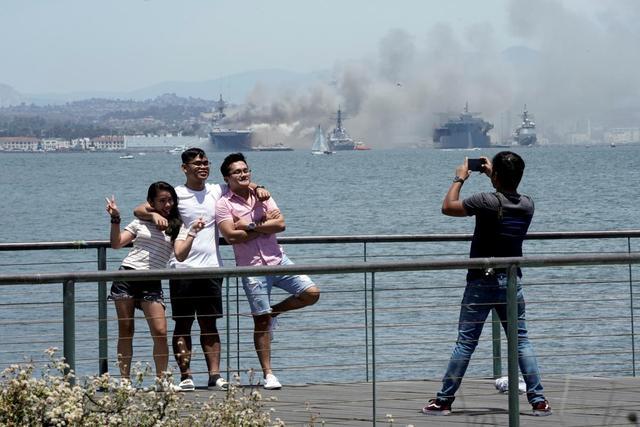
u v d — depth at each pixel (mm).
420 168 148875
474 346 11062
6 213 70312
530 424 10766
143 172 151875
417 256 34938
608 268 28891
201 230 12320
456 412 11227
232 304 19938
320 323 21234
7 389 8969
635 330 20562
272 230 12211
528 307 23109
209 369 12234
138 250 12117
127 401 9211
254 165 183625
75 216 66938
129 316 11914
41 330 21312
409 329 20812
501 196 10883
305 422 10688
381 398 11844
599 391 12203
